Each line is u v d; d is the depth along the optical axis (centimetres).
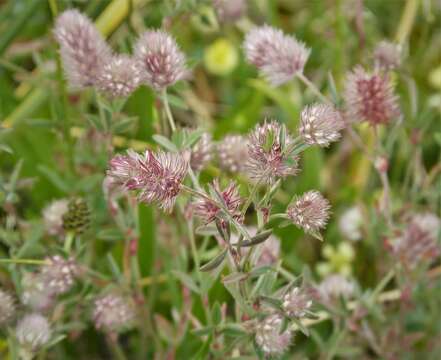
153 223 30
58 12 29
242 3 30
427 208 32
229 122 35
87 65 23
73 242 28
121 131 24
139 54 22
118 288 26
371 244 32
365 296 27
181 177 18
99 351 32
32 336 23
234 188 19
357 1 33
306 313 20
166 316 32
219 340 23
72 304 26
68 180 30
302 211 19
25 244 26
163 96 22
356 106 24
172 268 28
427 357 30
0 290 24
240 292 22
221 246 23
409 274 27
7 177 33
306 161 34
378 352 28
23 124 33
